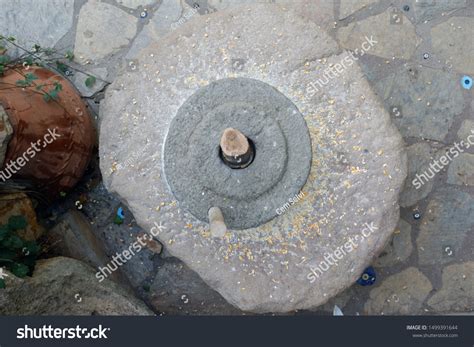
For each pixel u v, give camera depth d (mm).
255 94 1656
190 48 1732
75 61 2104
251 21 1728
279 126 1641
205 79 1715
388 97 2045
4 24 2107
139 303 1920
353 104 1680
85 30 2104
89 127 1953
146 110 1732
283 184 1644
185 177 1660
